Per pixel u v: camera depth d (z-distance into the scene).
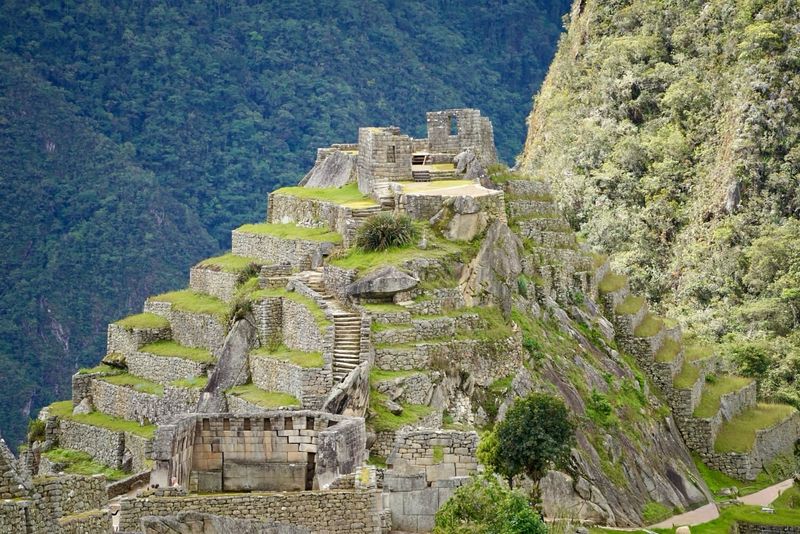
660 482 164.75
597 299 189.38
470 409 135.50
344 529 86.25
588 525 139.50
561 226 183.38
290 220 172.12
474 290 145.00
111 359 171.25
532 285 165.25
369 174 164.75
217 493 92.94
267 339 145.00
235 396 139.12
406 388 130.12
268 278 150.75
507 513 92.44
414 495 92.50
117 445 159.00
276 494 86.38
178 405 156.00
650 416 179.38
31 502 70.75
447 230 148.62
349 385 124.38
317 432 98.12
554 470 139.62
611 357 178.88
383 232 145.88
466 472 99.81
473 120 173.12
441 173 165.25
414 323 136.38
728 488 184.25
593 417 158.38
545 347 157.88
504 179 177.25
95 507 75.62
